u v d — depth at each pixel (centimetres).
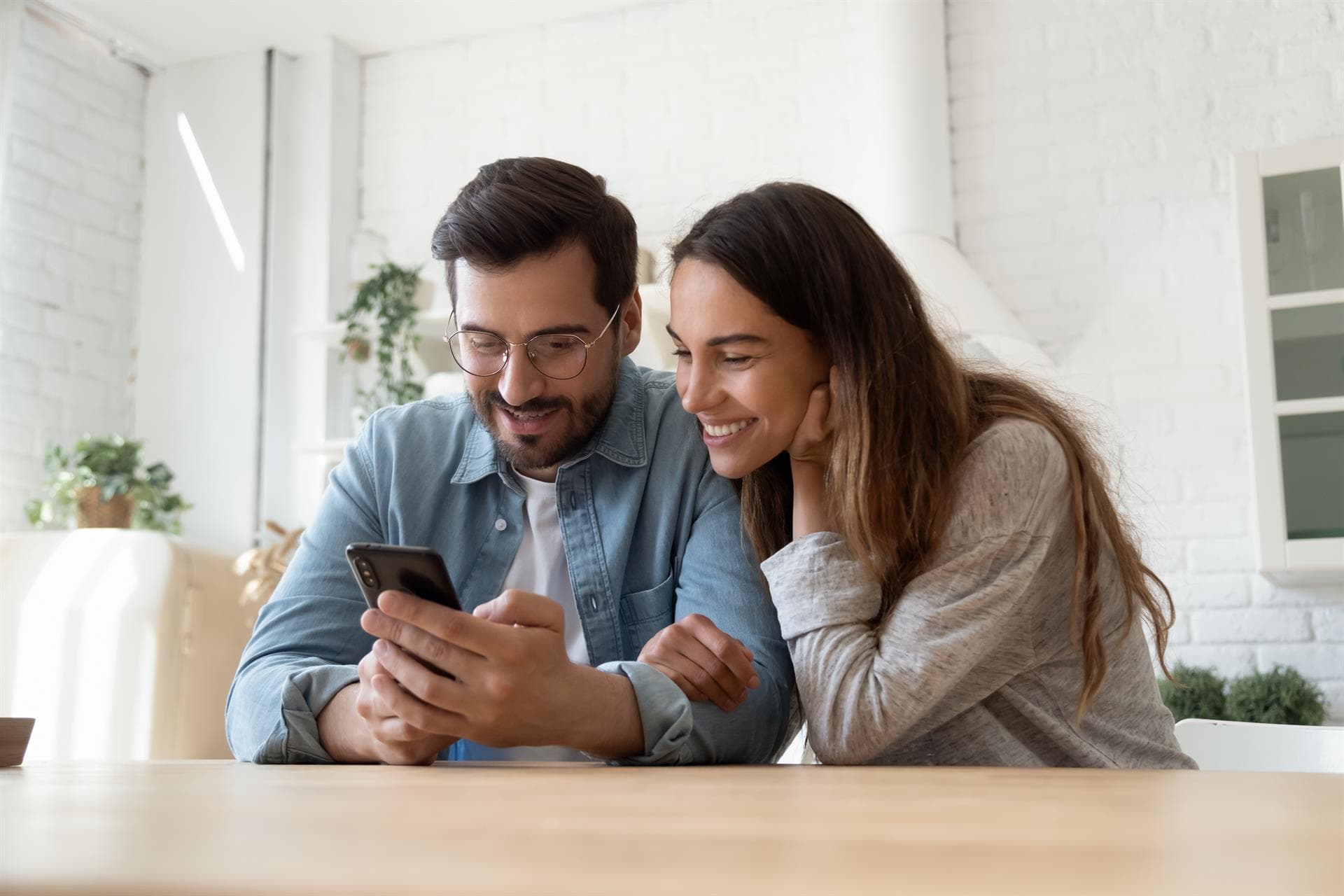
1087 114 356
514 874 15
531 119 416
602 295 136
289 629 131
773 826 24
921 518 115
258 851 18
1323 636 315
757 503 132
